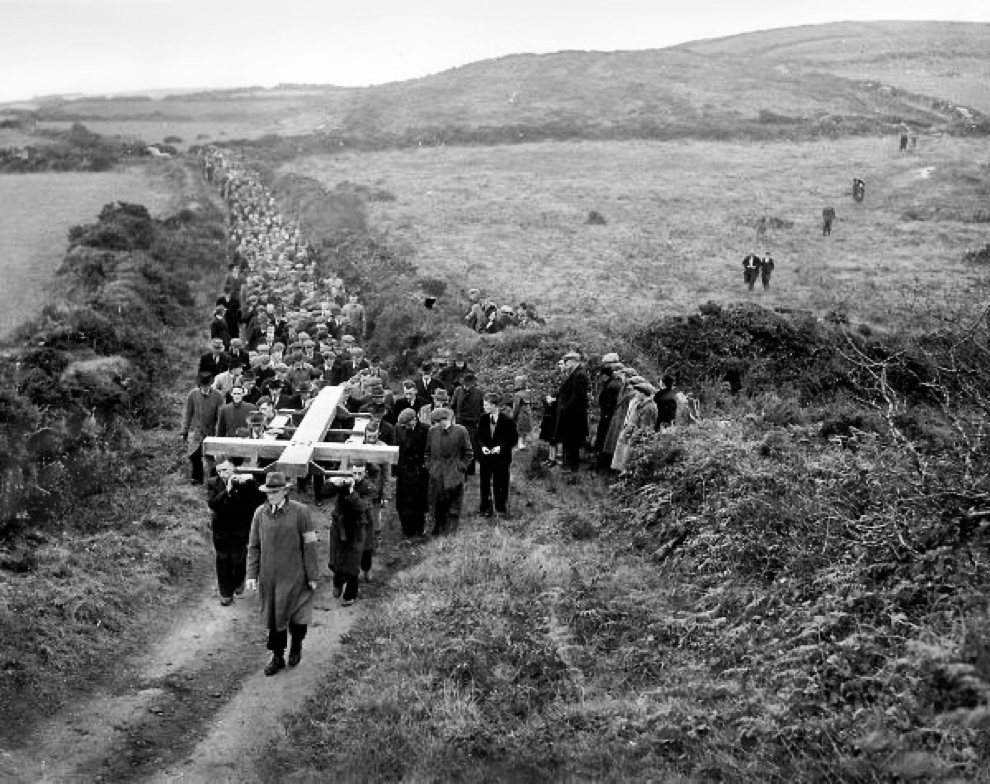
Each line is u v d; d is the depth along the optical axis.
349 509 10.17
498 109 87.75
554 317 25.75
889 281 30.72
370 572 11.27
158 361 21.83
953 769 5.66
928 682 6.50
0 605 9.05
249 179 52.50
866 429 14.49
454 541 11.82
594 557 11.12
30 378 17.19
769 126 74.88
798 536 9.82
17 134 81.56
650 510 12.14
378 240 37.44
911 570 7.98
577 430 14.72
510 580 10.23
